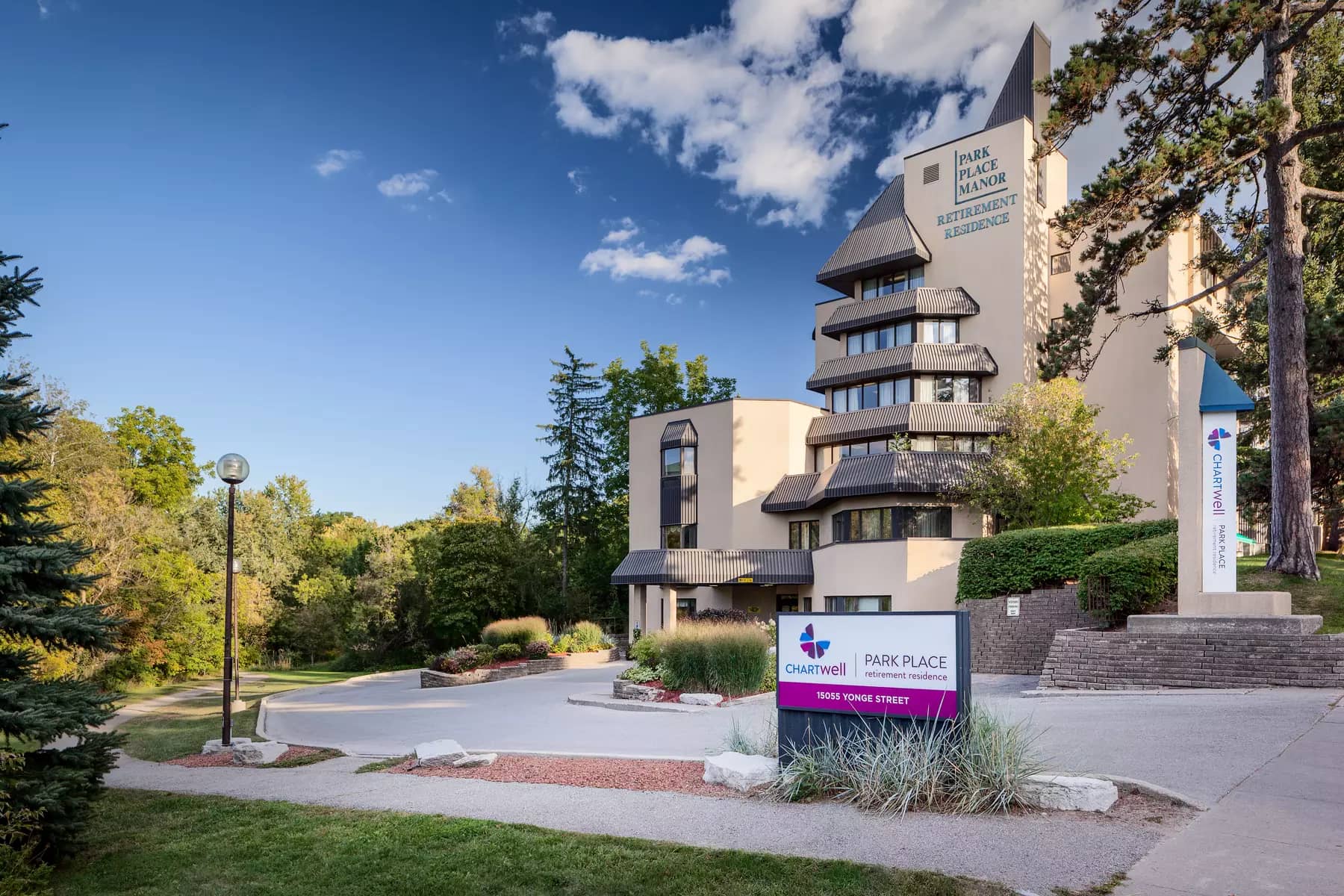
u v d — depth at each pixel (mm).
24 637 7953
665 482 42844
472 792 10281
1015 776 8203
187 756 16078
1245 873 6125
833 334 41625
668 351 57750
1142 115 22578
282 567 55875
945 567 32000
